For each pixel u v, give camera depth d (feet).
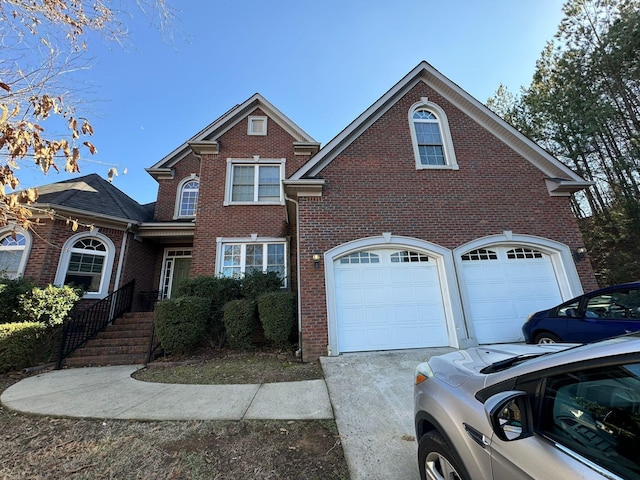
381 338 22.84
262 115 40.22
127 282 33.17
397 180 26.61
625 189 47.32
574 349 5.16
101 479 8.77
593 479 3.87
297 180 24.80
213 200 35.53
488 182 27.25
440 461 6.97
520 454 4.77
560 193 27.40
